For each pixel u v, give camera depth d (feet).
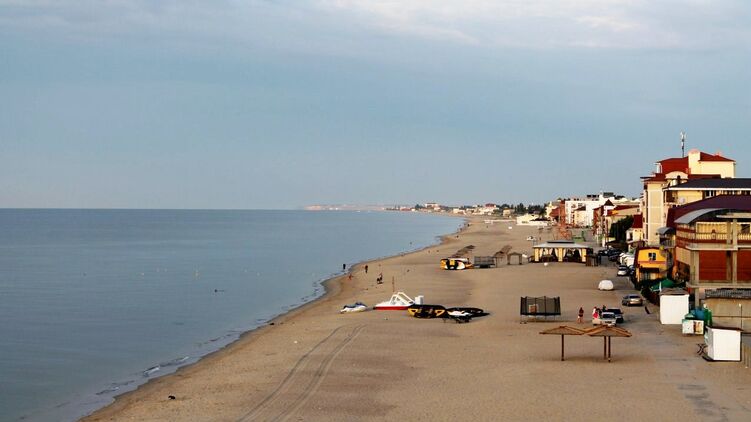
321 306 301.84
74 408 153.79
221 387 161.38
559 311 243.60
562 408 136.87
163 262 539.29
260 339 225.15
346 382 160.56
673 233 296.92
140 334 243.60
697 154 422.00
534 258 468.75
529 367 170.91
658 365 170.09
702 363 171.73
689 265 251.39
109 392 166.81
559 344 199.00
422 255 571.28
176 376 178.81
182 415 140.26
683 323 208.13
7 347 221.05
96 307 309.01
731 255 234.38
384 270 449.89
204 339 233.76
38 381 179.01
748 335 198.90
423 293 323.16
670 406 136.77
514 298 298.35
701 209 244.01
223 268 492.95
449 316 249.14
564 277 374.43
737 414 131.23
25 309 301.84
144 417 140.77
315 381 162.30
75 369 191.83
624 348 190.29
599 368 168.25
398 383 159.02
